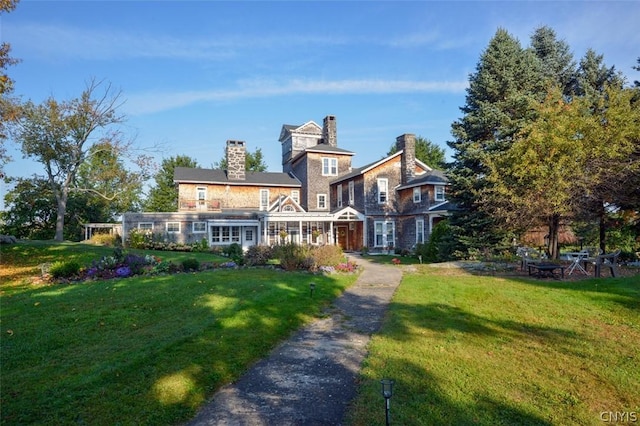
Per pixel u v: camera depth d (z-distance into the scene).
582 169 13.95
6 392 4.29
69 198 38.97
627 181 13.98
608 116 14.17
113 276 12.44
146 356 5.33
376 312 8.84
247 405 4.32
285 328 7.27
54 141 28.41
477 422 3.86
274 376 5.16
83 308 7.91
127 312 7.62
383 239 30.55
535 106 16.11
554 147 13.98
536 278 12.32
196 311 7.82
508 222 15.80
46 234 38.72
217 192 32.69
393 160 31.61
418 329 7.06
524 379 4.89
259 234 30.41
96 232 36.22
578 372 5.11
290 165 39.41
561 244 23.41
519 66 19.77
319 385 4.87
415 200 29.16
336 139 38.31
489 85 19.58
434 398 4.36
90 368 4.91
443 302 9.18
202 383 4.76
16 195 35.81
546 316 7.77
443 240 20.41
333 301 10.00
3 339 6.02
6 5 13.53
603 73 29.12
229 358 5.56
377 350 5.96
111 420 3.82
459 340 6.39
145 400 4.23
